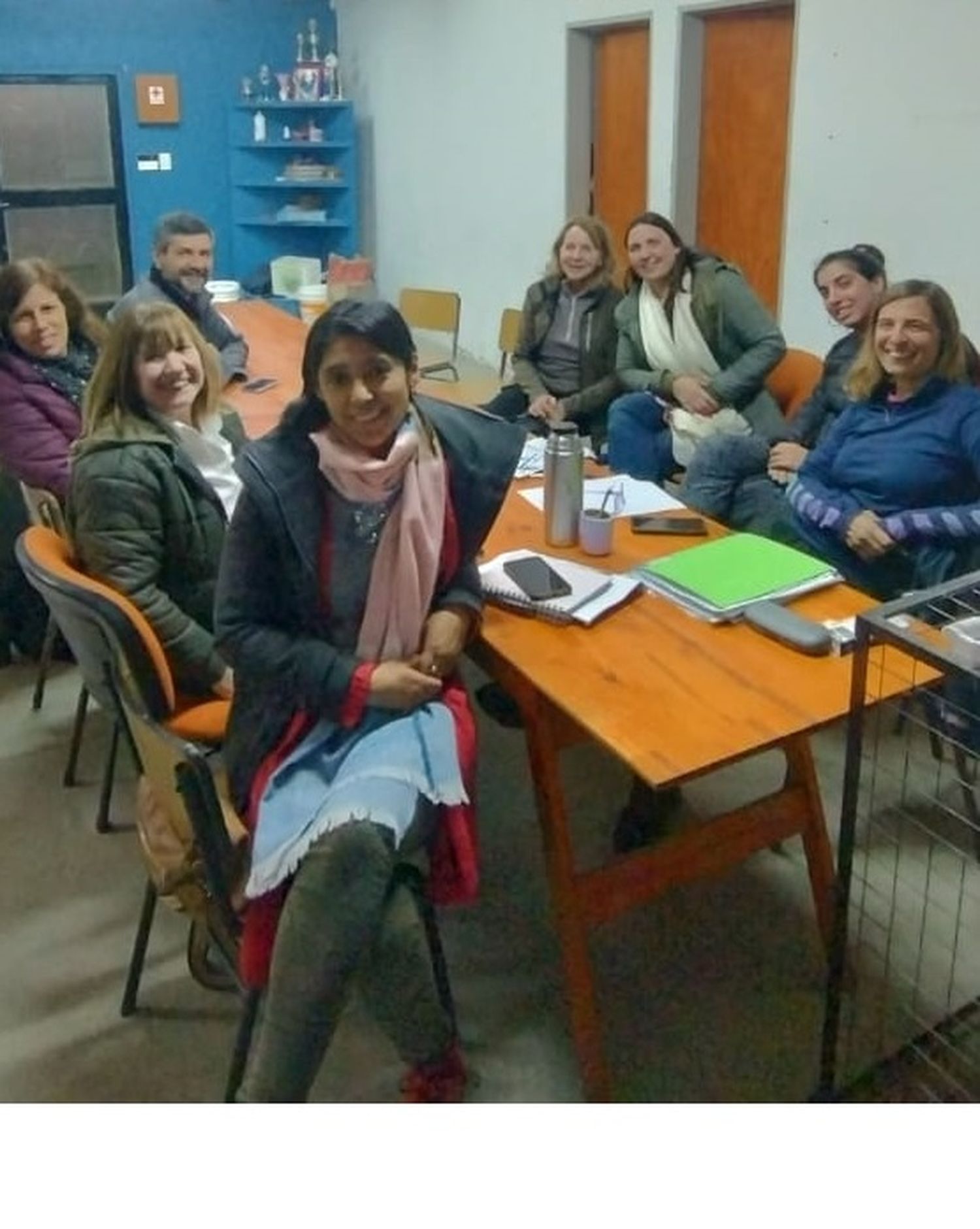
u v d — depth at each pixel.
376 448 1.71
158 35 7.87
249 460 1.71
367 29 8.02
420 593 1.78
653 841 2.52
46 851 2.58
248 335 4.64
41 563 1.89
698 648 1.83
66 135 7.79
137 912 2.38
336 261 6.49
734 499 3.21
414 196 7.93
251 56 8.17
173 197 8.23
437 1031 1.73
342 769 1.71
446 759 1.72
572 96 6.14
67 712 3.20
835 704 1.65
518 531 2.38
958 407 2.59
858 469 2.72
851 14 4.30
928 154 4.11
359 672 1.73
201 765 1.57
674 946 2.26
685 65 5.34
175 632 2.10
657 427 3.65
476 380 6.44
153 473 2.10
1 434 2.88
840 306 3.19
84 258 8.08
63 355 3.00
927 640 1.54
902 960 2.17
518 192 6.75
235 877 1.72
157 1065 1.99
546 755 1.83
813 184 4.64
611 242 3.91
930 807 2.56
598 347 3.88
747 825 2.07
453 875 1.75
